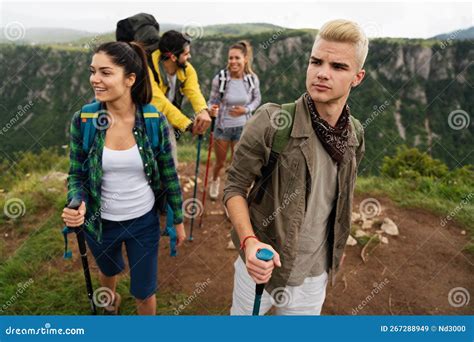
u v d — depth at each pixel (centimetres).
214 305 286
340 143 155
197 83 328
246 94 423
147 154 196
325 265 187
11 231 365
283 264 165
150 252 213
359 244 378
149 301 227
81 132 190
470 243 391
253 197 165
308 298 186
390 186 538
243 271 181
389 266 348
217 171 443
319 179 156
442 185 533
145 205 205
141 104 196
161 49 292
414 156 641
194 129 299
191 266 330
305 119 147
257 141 146
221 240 371
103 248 211
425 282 330
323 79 139
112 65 177
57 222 379
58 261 322
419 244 387
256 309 159
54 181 475
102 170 191
